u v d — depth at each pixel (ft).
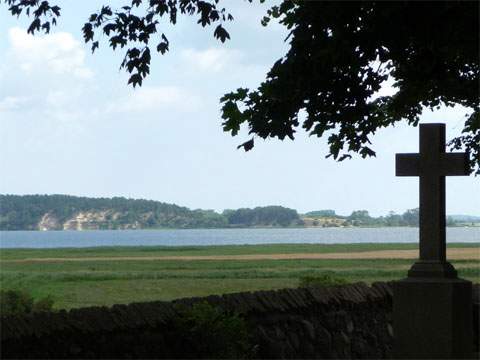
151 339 48.62
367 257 333.01
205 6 66.74
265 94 64.03
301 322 57.62
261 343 53.88
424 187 51.29
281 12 69.10
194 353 49.47
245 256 363.35
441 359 49.65
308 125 64.95
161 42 67.67
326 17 57.72
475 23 55.06
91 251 472.85
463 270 211.00
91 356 45.91
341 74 62.95
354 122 66.49
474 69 65.26
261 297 56.18
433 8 55.26
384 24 56.95
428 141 51.37
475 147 78.59
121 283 173.47
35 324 44.34
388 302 66.33
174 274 205.46
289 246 561.43
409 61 62.90
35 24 66.49
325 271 214.07
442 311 49.73
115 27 67.10
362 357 62.34
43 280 180.75
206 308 50.19
